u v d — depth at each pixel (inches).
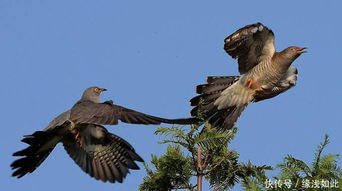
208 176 489.4
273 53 593.3
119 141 428.1
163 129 466.3
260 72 595.5
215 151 478.6
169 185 482.3
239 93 601.6
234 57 588.1
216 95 602.2
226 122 598.5
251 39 577.9
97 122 372.8
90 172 426.6
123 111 375.9
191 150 469.1
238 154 481.7
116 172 428.1
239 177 487.2
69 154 426.0
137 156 428.8
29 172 400.5
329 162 428.8
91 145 424.5
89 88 469.7
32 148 397.7
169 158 478.9
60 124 397.4
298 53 585.6
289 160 435.5
